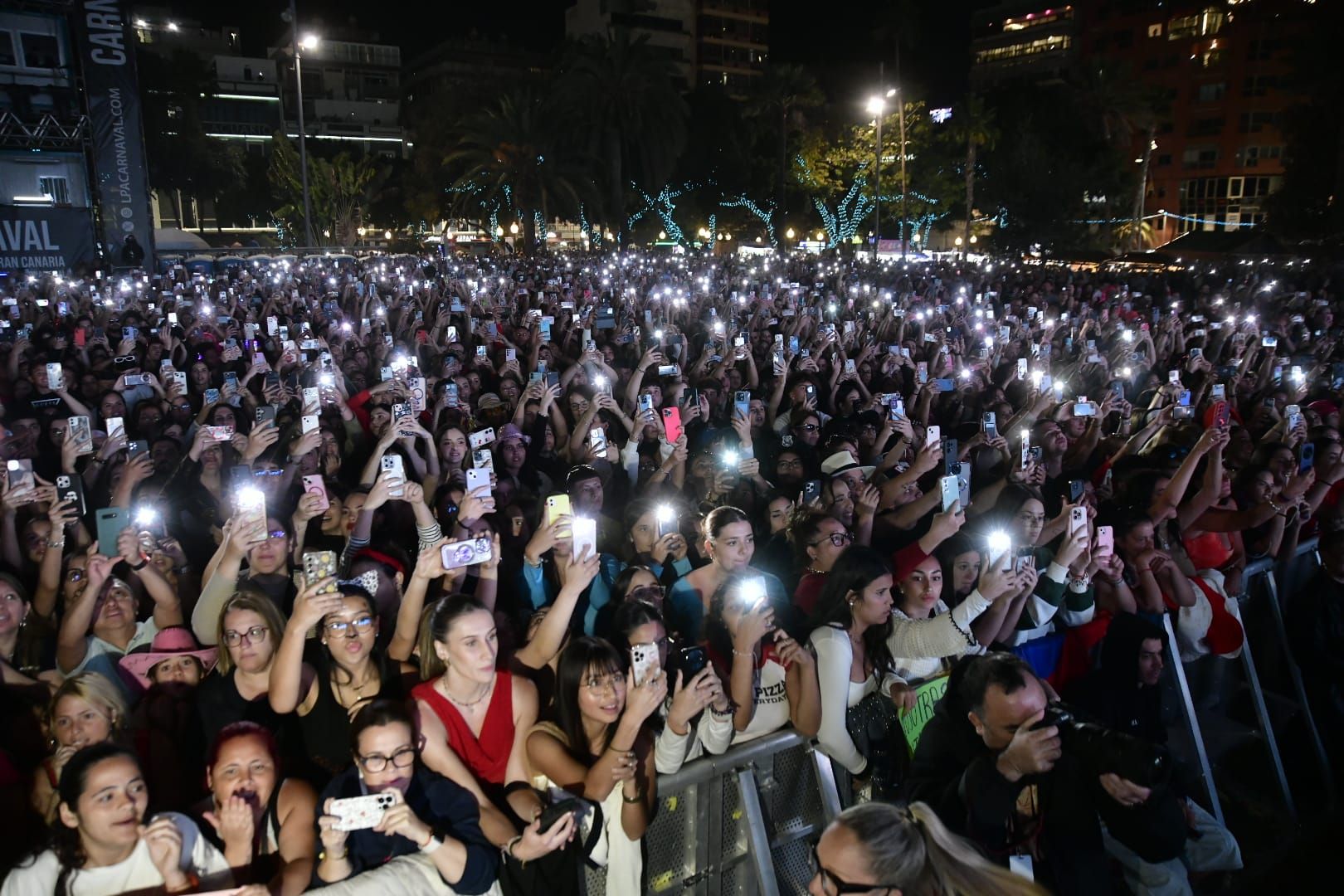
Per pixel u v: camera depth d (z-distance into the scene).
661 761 3.56
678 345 12.88
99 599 4.34
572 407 8.95
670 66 53.34
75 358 11.24
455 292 19.75
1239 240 40.91
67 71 24.52
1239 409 10.63
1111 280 29.16
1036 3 102.50
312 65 100.00
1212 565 6.19
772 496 6.28
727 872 3.76
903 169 46.75
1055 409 9.33
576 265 35.28
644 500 5.44
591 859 3.42
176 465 7.21
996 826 3.30
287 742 3.79
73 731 3.39
